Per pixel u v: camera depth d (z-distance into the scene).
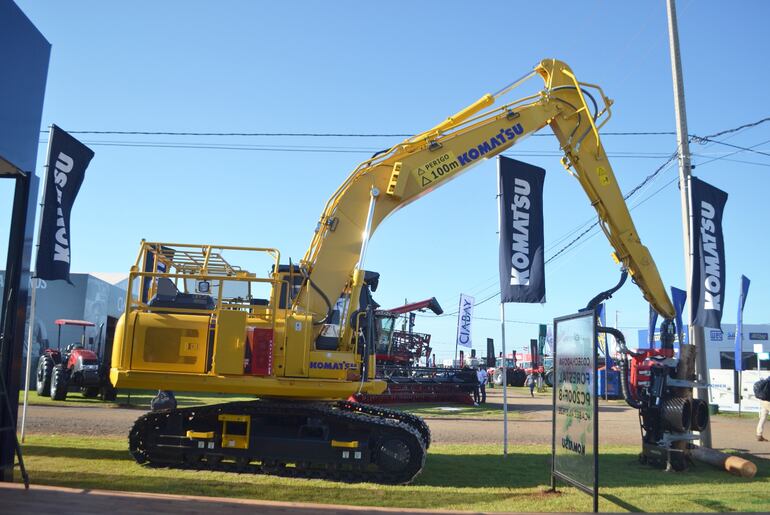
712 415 22.86
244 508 5.21
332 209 10.51
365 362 9.56
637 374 11.29
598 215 12.09
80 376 19.67
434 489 8.33
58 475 8.12
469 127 11.59
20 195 6.99
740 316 23.48
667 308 11.84
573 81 12.28
